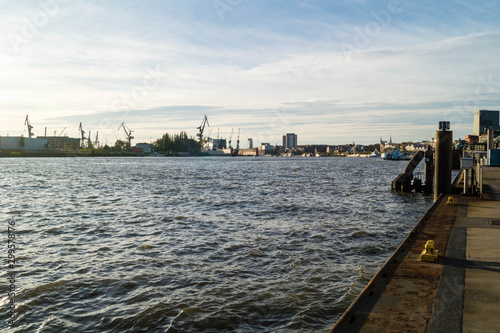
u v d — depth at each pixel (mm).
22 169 89812
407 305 5922
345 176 67625
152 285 11125
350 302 9781
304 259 13578
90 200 31594
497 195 19750
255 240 16531
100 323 8797
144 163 146500
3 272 12312
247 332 8312
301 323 8688
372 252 14570
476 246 9484
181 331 8375
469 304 5926
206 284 11148
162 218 22328
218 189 41406
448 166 22562
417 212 24844
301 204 28406
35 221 21531
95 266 12961
